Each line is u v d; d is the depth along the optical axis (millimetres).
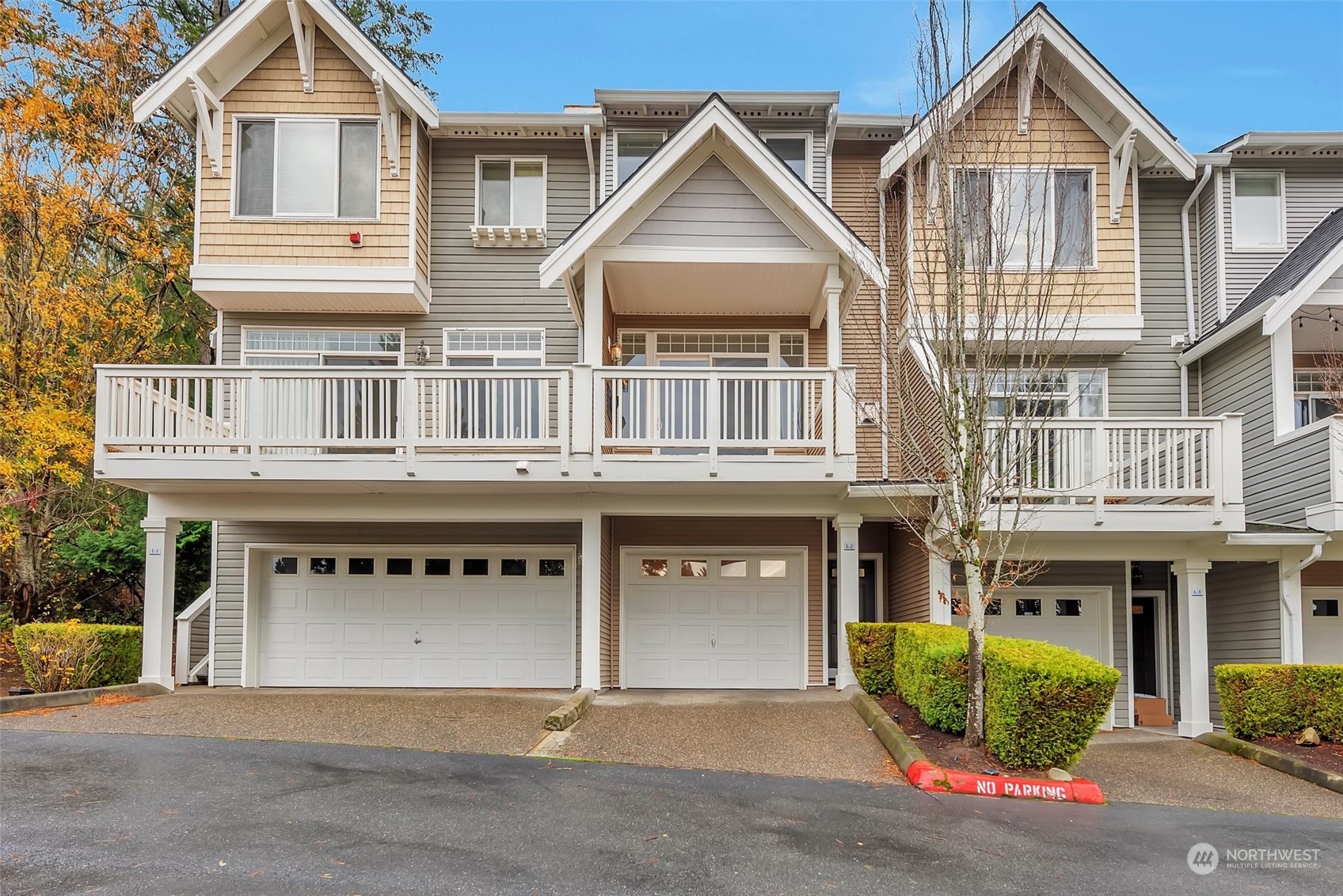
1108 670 8281
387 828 6367
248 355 13891
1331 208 14688
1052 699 8195
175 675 14273
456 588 13969
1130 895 5668
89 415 16984
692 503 12039
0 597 17672
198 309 21375
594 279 11633
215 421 12000
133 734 9242
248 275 13133
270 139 13477
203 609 14336
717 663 13875
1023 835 6766
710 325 14281
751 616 13961
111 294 18062
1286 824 7512
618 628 13852
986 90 13945
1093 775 9023
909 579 13547
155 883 5340
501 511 12086
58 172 17094
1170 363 14578
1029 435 9539
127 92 18344
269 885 5332
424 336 14133
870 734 9695
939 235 10305
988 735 8656
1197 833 7109
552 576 13977
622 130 14727
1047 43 13312
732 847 6223
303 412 11273
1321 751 9789
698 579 14023
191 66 12961
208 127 13180
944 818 7086
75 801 6859
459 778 7707
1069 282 13062
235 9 13039
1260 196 14828
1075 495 11164
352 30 13211
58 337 17047
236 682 13641
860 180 14820
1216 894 5758
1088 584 14227
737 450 11750
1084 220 13758
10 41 16859
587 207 14492
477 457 11195
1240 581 13312
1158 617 14930
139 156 19125
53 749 8508
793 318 14273
